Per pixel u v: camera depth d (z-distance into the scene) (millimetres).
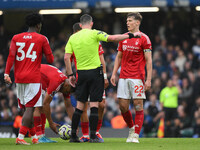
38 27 24922
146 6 56844
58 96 59906
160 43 72000
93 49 25062
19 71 24234
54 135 36125
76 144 23516
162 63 67438
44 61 67125
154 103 57844
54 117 58219
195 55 69312
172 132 55312
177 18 73375
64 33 75000
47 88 27516
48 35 74938
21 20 75625
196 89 63344
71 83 26109
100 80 24984
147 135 55938
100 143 24531
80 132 38469
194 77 64562
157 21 73938
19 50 24250
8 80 24328
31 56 24188
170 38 72250
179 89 63156
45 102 27516
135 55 26266
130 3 55906
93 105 24953
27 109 24203
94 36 25094
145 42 26031
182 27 72875
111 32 74438
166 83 62938
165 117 56375
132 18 26312
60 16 75312
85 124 27797
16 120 48844
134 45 26125
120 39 24359
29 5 55781
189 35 72312
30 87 24109
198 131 56844
